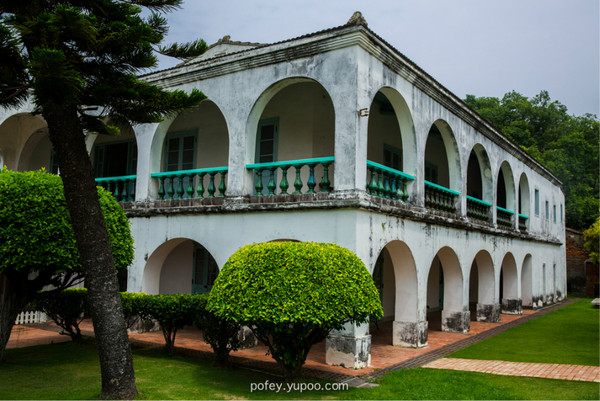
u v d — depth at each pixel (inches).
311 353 315.9
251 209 313.4
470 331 424.5
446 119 399.5
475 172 667.4
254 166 329.4
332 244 243.0
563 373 266.8
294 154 390.6
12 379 236.8
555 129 1235.2
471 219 447.5
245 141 332.5
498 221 530.0
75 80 176.4
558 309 629.9
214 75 353.7
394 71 328.8
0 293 272.2
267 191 391.5
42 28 184.4
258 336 235.6
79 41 200.8
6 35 189.9
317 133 390.9
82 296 329.1
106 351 200.1
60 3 210.8
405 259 339.9
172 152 455.5
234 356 297.9
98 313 200.4
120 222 288.7
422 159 356.8
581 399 213.8
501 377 255.8
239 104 338.6
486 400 211.3
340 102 293.3
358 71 290.0
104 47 207.9
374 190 310.5
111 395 199.5
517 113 1257.4
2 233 240.8
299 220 297.4
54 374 247.3
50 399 202.2
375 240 292.5
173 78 371.9
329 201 281.4
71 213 202.4
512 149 554.6
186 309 278.7
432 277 587.2
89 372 251.9
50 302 334.3
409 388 229.5
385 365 283.6
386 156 461.1
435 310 586.2
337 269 222.1
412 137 348.5
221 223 333.1
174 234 356.8
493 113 1247.5
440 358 306.8
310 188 305.6
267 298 212.1
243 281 220.2
